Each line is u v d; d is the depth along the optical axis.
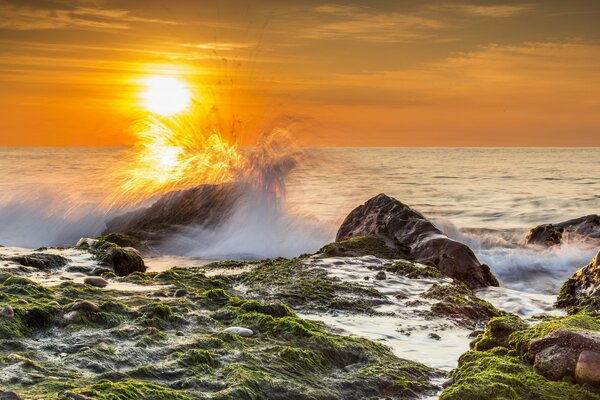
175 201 20.61
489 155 131.50
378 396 5.40
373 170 59.44
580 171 63.62
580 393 4.93
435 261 13.14
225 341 6.05
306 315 8.59
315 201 30.66
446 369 6.34
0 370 4.81
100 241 12.85
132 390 4.54
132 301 7.46
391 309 9.02
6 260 10.48
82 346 5.62
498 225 27.05
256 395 4.91
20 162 65.38
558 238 18.89
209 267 12.48
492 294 11.86
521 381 5.07
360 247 13.71
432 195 38.69
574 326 5.71
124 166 29.41
